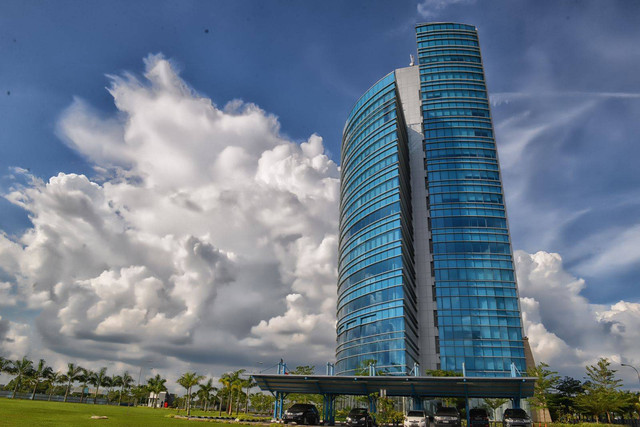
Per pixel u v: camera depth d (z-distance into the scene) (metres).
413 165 114.69
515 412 38.44
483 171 107.25
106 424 33.97
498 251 99.50
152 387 126.69
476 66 119.44
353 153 123.44
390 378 48.34
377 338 90.25
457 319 94.50
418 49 123.88
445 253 100.50
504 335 92.19
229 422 46.19
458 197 105.06
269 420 51.31
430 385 49.25
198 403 139.75
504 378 45.41
